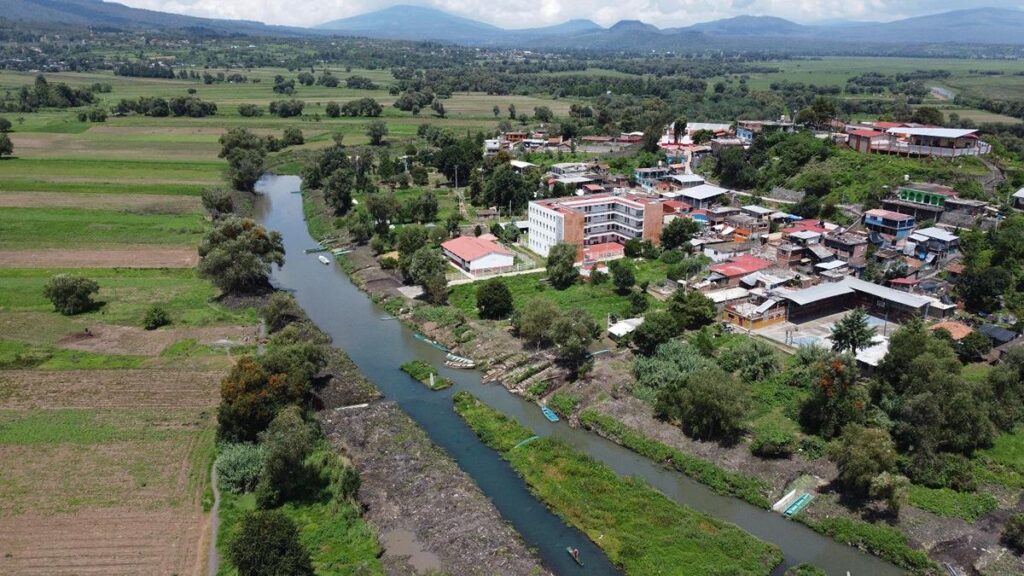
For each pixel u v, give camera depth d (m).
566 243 154.25
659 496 82.25
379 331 134.75
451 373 116.94
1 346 118.62
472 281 153.88
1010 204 155.38
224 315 135.75
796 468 85.88
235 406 88.38
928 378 89.50
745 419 94.56
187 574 67.25
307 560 65.62
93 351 118.25
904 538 73.94
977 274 125.38
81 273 155.62
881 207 166.25
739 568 70.19
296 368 98.69
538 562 72.19
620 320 127.12
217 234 152.00
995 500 79.00
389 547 74.06
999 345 109.00
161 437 92.25
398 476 86.69
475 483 86.12
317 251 188.25
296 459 80.19
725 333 121.69
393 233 184.62
